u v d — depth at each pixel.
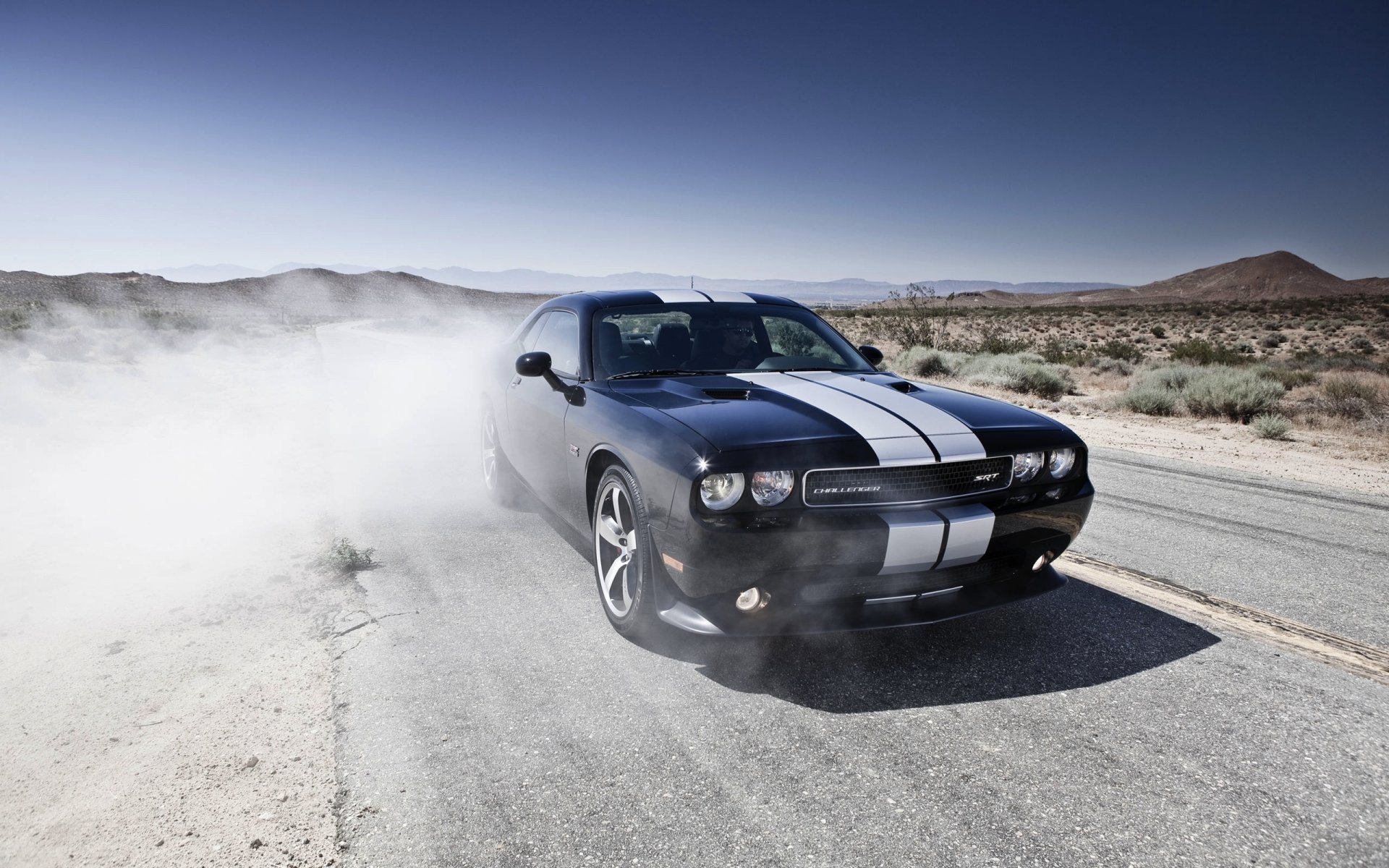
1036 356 18.48
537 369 3.57
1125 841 1.91
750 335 3.97
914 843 1.90
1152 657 2.93
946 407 3.04
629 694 2.60
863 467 2.53
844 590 2.61
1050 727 2.44
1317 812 2.04
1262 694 2.66
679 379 3.51
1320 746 2.35
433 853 1.84
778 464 2.47
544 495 4.11
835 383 3.38
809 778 2.15
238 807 2.00
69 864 1.80
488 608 3.31
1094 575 3.83
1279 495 5.67
